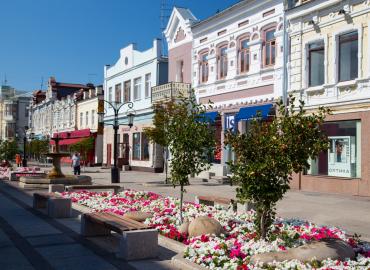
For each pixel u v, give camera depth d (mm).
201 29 29375
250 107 24469
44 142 53719
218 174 26531
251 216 11094
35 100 81438
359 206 15141
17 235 10055
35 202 14242
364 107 17953
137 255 7910
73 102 57750
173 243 8719
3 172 31562
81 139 51969
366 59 18078
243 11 25281
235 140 8094
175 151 11023
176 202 13969
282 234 8930
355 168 18484
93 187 17078
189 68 30938
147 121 37719
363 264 6676
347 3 18859
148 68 37562
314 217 12820
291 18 21656
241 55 25859
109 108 46406
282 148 7586
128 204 13812
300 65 21219
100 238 9742
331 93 19609
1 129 96125
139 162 38656
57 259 7984
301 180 20641
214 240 8203
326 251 6926
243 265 6555
